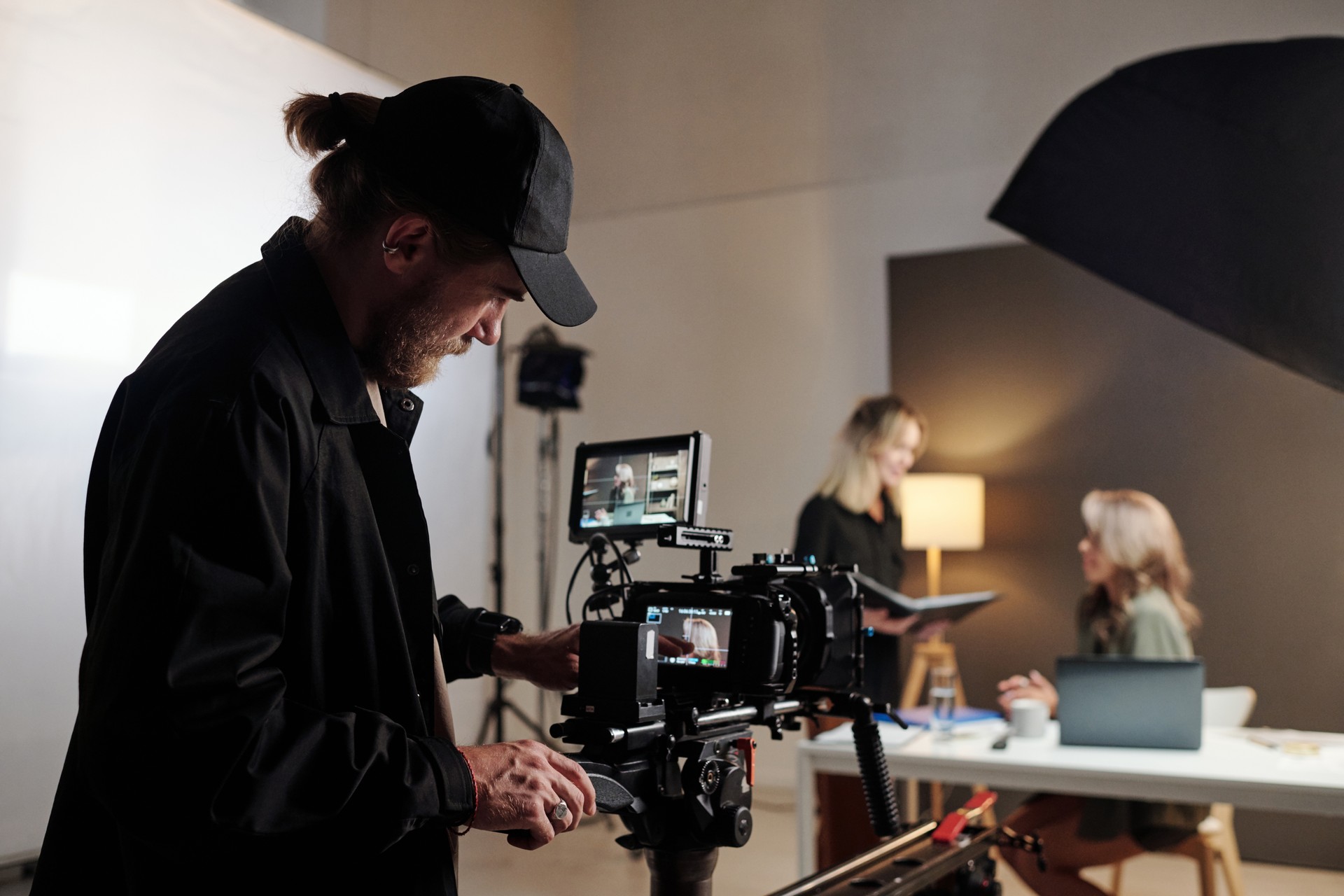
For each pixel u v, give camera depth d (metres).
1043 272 4.39
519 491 5.32
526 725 4.82
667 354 5.11
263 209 2.99
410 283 0.94
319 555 0.90
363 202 0.94
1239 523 3.99
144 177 2.72
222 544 0.79
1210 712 3.26
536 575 5.26
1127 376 4.22
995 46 4.59
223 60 2.90
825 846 2.92
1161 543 3.92
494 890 3.36
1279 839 3.78
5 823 2.48
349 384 0.93
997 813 4.08
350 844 0.83
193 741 0.74
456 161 0.91
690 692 1.26
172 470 0.79
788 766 4.63
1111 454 4.21
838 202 4.83
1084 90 4.41
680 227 5.14
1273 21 4.14
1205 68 4.22
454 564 4.09
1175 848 2.73
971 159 4.59
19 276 2.48
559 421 5.28
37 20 2.52
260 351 0.87
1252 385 4.03
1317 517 3.90
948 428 4.48
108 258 2.65
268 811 0.76
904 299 4.63
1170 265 4.19
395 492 0.97
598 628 1.09
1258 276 4.06
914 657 4.20
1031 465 4.32
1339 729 3.80
